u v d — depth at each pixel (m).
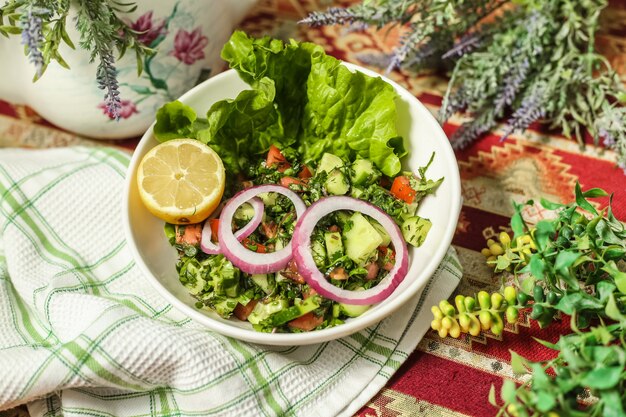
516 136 0.75
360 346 0.63
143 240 0.62
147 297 0.65
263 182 0.65
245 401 0.60
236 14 0.71
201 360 0.60
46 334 0.64
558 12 0.72
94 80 0.66
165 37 0.66
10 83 0.70
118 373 0.59
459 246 0.69
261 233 0.63
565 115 0.76
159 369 0.60
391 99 0.64
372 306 0.60
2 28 0.56
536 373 0.50
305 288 0.61
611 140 0.70
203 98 0.66
